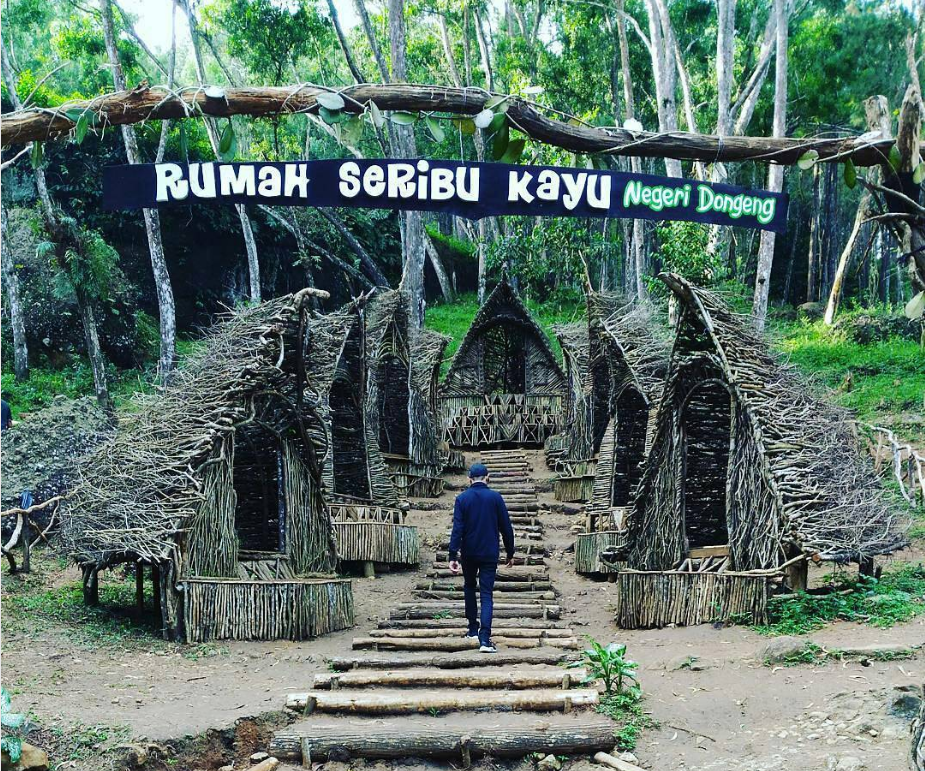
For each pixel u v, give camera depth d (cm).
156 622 948
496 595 1131
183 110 382
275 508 1099
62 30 2419
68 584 1112
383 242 3534
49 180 2680
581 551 1295
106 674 742
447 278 4056
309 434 1088
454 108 385
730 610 891
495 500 855
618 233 3631
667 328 1614
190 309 2944
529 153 2622
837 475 952
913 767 468
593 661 761
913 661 702
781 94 2259
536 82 3344
